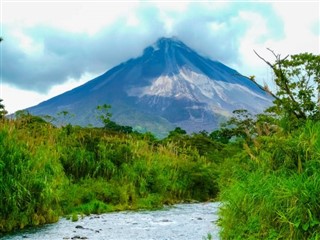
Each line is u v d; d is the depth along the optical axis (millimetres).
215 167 26594
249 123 14062
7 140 15609
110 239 12859
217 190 25969
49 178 16688
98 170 22641
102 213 18750
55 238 12805
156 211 19781
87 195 19891
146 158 25609
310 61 12422
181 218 17391
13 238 12773
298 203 7816
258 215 8969
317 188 7828
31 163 15836
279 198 8281
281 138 9562
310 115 12164
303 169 8914
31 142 17625
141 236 13336
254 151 11047
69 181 20281
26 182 14969
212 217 17750
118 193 21109
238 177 11086
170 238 12953
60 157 21719
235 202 9859
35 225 14922
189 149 31219
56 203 17297
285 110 11938
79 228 14570
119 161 23844
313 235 7449
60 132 23922
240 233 9273
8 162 14820
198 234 13555
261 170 9922
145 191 22938
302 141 9195
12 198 14227
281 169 9266
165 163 25844
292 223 7613
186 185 25203
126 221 16422
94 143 23953
